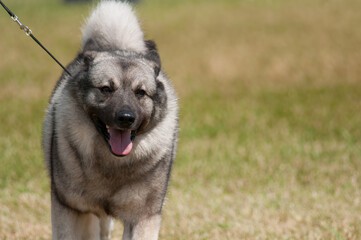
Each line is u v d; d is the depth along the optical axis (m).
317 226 10.60
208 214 11.30
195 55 28.78
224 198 12.16
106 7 9.23
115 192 8.09
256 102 20.67
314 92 21.94
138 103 7.85
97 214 8.41
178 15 40.56
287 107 19.69
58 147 8.06
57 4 51.56
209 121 18.05
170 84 8.62
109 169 7.97
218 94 22.19
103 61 8.02
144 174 8.04
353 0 39.94
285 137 16.25
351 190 12.41
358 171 13.49
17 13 46.12
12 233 10.53
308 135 16.50
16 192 12.55
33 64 28.28
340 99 20.62
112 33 9.12
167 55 29.03
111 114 7.70
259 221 10.91
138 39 9.23
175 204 11.80
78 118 7.95
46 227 10.77
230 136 16.47
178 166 13.97
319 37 30.80
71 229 8.26
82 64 8.35
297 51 28.47
